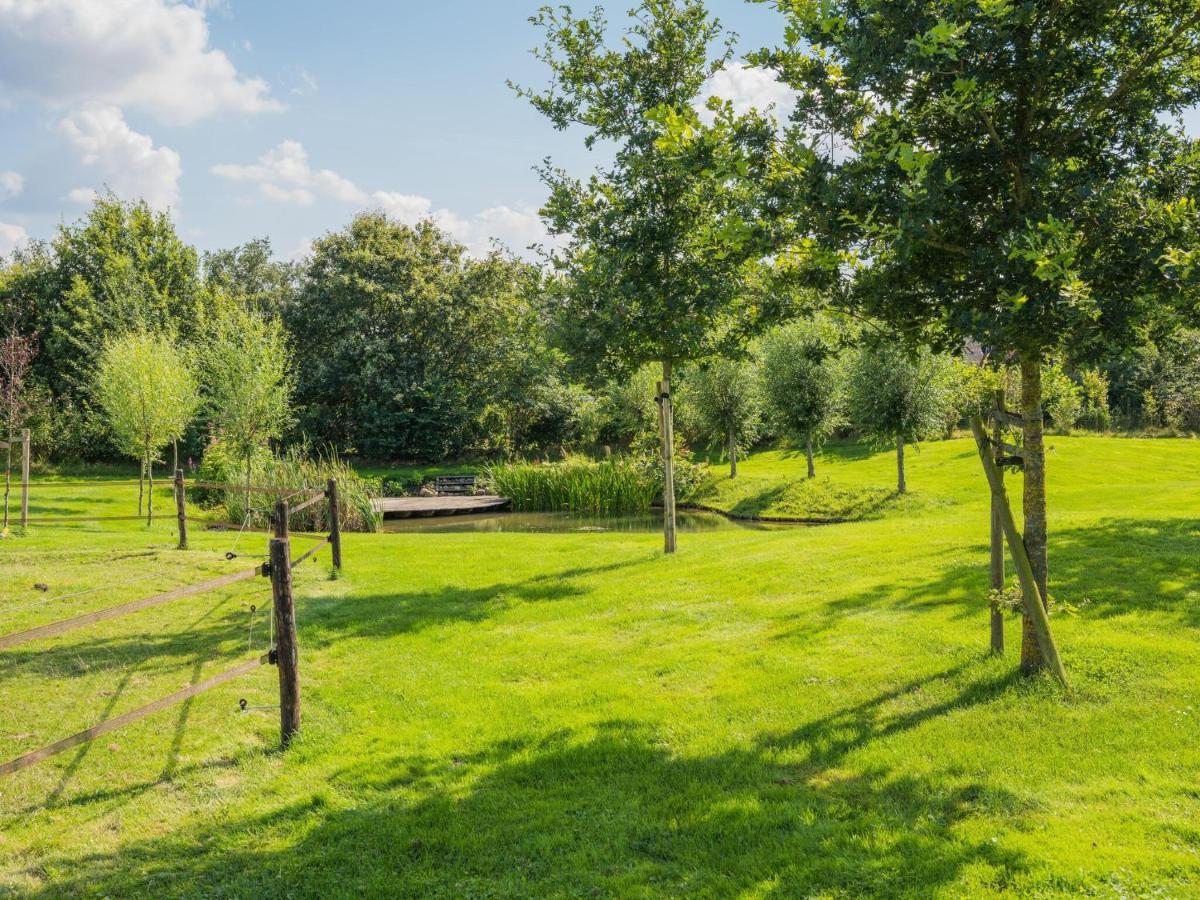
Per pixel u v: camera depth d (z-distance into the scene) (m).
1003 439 7.46
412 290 50.09
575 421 48.97
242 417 27.80
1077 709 6.18
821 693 6.97
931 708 6.45
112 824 4.97
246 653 8.34
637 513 30.31
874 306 6.69
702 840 4.73
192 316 44.31
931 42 5.29
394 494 36.50
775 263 7.43
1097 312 4.90
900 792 5.18
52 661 7.87
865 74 5.66
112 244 45.88
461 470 46.94
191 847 4.72
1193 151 6.15
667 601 10.73
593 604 10.79
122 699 6.98
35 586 10.58
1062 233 5.00
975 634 8.04
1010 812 4.82
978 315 5.58
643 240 13.05
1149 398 47.31
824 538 14.91
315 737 6.33
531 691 7.48
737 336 8.62
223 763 5.86
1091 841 4.42
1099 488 24.84
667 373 14.79
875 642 8.15
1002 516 6.80
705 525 26.23
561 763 5.85
